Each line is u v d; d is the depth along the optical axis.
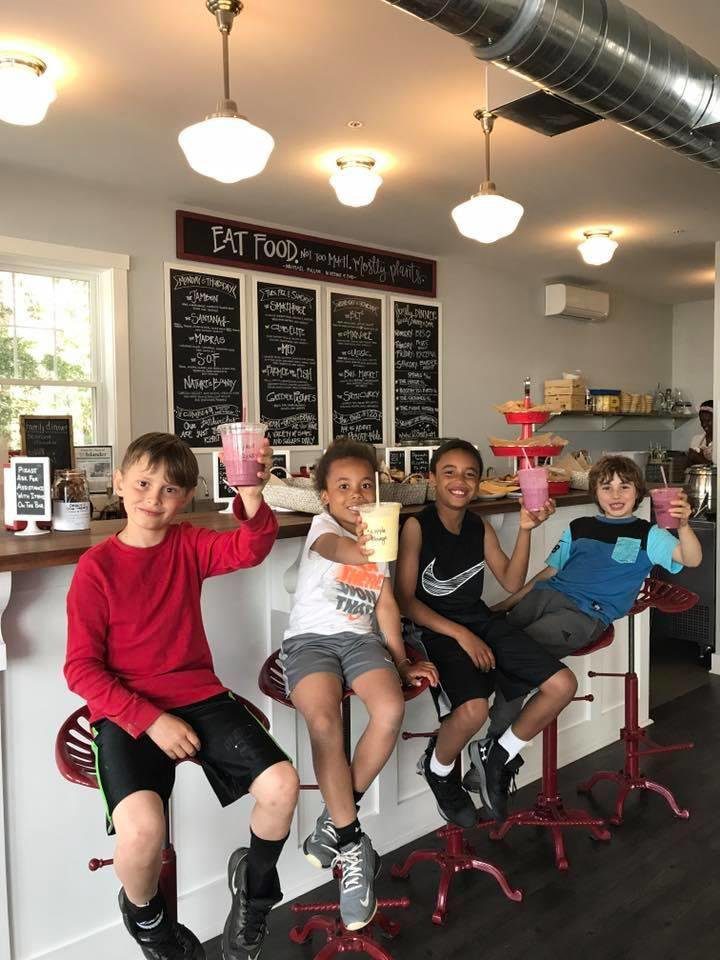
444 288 5.51
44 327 3.88
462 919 2.11
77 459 3.80
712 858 2.40
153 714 1.40
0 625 1.66
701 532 4.48
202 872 2.01
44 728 1.74
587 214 4.40
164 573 1.54
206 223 4.27
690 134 2.57
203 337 4.31
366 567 1.87
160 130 3.15
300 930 2.02
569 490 3.20
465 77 2.71
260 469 1.55
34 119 2.57
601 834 2.51
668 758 3.17
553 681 2.04
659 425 7.42
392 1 1.80
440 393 5.51
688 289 6.72
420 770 2.14
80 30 2.38
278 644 2.15
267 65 2.61
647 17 2.46
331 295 4.87
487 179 3.05
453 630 2.08
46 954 1.75
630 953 1.95
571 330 6.51
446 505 2.20
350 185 3.39
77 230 3.80
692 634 4.54
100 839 1.83
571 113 2.64
